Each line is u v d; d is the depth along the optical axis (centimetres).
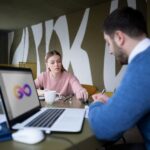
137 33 75
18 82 91
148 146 70
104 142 74
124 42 76
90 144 66
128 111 62
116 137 67
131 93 63
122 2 330
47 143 59
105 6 354
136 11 78
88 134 68
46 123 76
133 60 69
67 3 368
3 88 75
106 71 352
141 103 62
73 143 59
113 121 64
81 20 398
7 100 75
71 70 423
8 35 632
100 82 363
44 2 367
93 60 375
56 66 191
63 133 68
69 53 426
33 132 59
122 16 76
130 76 65
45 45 493
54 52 200
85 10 390
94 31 373
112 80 343
